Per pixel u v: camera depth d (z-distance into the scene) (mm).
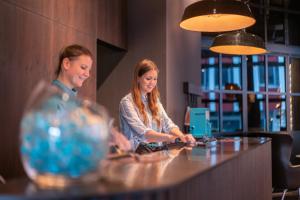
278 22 9562
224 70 8617
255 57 9148
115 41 5453
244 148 3139
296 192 7066
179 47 6195
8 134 3205
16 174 3295
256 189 3725
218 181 2475
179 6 6219
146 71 3324
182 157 2445
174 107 5871
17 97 3330
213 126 8508
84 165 1465
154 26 5680
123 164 2029
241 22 3701
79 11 4453
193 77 7000
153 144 3318
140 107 3332
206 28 3836
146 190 1415
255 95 9125
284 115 9531
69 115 1498
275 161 5859
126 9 5812
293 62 9773
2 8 3158
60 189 1420
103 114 1599
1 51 3139
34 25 3604
